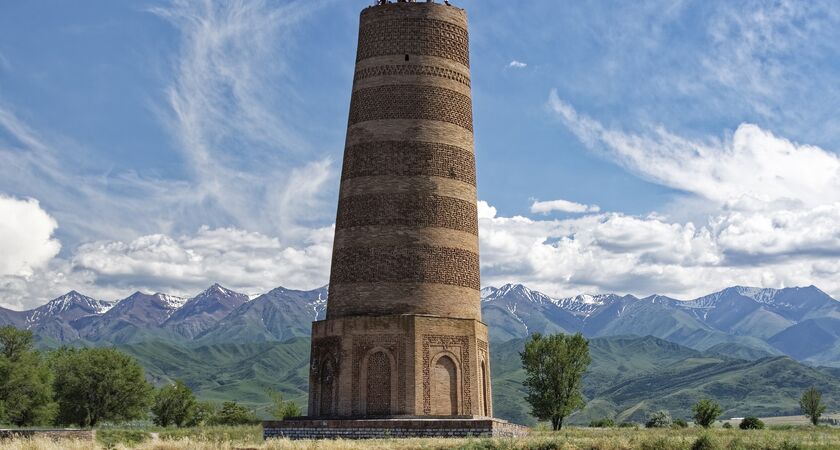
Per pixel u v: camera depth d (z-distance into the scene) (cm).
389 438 6300
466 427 6438
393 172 7206
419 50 7412
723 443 6900
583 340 12050
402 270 7031
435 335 6900
